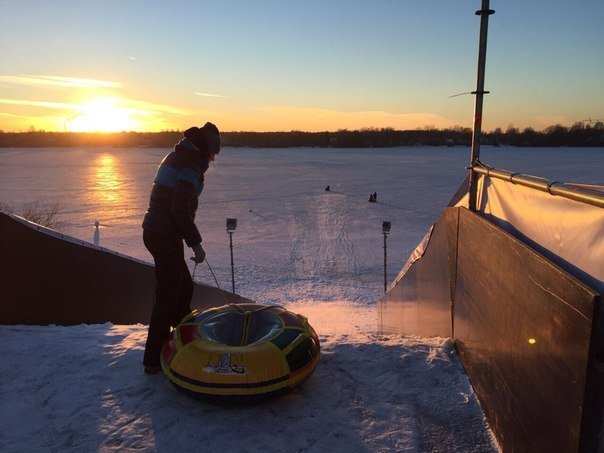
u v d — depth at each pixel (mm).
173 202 2748
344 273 25922
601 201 1466
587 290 1418
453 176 88000
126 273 5582
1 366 3137
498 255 2320
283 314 3041
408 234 37531
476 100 3275
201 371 2484
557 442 1610
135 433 2393
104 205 52906
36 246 4250
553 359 1651
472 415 2525
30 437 2383
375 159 144125
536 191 2256
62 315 4555
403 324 5996
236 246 33000
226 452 2248
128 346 3420
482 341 2590
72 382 2902
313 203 55281
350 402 2660
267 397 2488
